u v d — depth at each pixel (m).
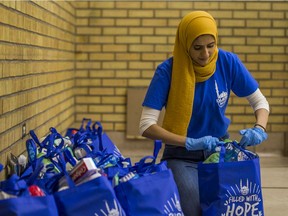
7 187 2.03
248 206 2.49
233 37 6.12
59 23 4.90
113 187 2.24
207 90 2.85
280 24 6.11
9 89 2.88
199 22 2.72
